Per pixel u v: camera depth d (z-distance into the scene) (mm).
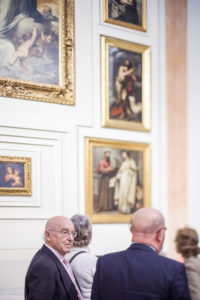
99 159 8977
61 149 8383
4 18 7898
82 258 4801
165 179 9938
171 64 10211
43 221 7945
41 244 7863
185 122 10234
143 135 9742
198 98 10344
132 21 9742
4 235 7500
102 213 8875
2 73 7789
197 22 10430
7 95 7789
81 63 8867
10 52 7910
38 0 8359
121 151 9344
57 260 4527
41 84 8188
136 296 3475
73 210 8398
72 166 8492
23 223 7719
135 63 9719
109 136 9180
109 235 8922
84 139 8797
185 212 10008
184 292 3391
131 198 9375
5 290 7371
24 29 8117
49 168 8188
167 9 10297
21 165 7824
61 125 8422
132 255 3682
